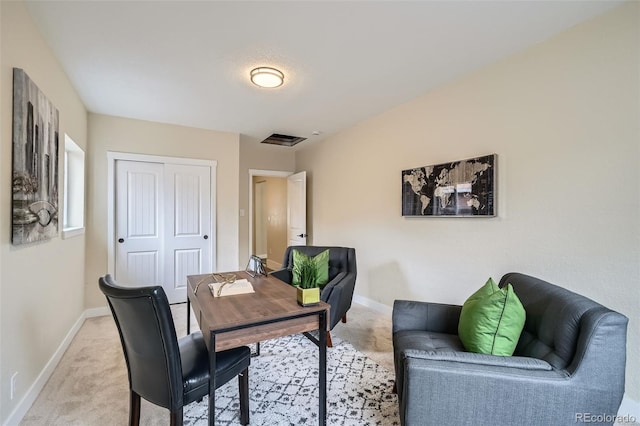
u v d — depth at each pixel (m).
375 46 2.12
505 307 1.44
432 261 2.94
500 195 2.35
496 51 2.20
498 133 2.35
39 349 1.93
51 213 2.09
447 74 2.56
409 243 3.19
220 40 2.04
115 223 3.59
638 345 1.67
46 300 2.05
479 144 2.49
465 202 2.57
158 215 3.83
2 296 1.48
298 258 3.06
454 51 2.20
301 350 2.55
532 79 2.14
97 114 3.46
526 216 2.19
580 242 1.90
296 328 1.54
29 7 1.68
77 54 2.19
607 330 1.15
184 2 1.66
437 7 1.71
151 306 1.18
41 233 1.88
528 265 2.18
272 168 5.52
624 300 1.72
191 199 4.02
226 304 1.63
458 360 1.25
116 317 1.37
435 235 2.90
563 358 1.24
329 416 1.71
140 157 3.69
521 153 2.21
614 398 1.15
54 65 2.20
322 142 4.77
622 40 1.72
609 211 1.78
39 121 1.85
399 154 3.29
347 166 4.16
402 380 1.34
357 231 3.98
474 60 2.33
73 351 2.49
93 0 1.63
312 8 1.72
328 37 2.01
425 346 1.65
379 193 3.60
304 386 2.01
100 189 3.46
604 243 1.80
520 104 2.21
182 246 3.96
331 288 2.55
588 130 1.86
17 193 1.57
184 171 3.97
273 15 1.78
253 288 1.95
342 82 2.69
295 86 2.77
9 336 1.54
